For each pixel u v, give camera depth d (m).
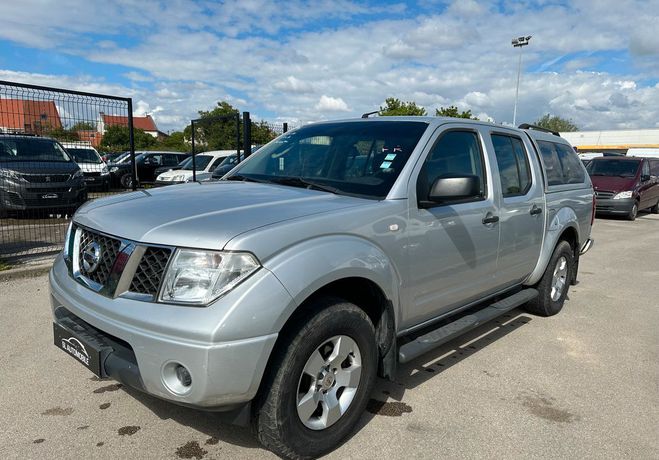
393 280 3.09
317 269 2.56
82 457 2.78
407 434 3.12
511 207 4.31
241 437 3.01
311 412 2.71
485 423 3.29
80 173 11.00
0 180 9.87
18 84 6.98
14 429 3.02
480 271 4.00
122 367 2.51
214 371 2.29
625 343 4.84
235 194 3.18
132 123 8.97
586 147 63.84
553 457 2.96
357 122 4.13
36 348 4.18
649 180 16.62
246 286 2.35
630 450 3.05
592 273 7.99
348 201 3.09
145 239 2.52
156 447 2.89
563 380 3.98
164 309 2.36
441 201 3.27
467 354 4.45
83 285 2.77
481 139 4.13
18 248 7.73
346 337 2.82
